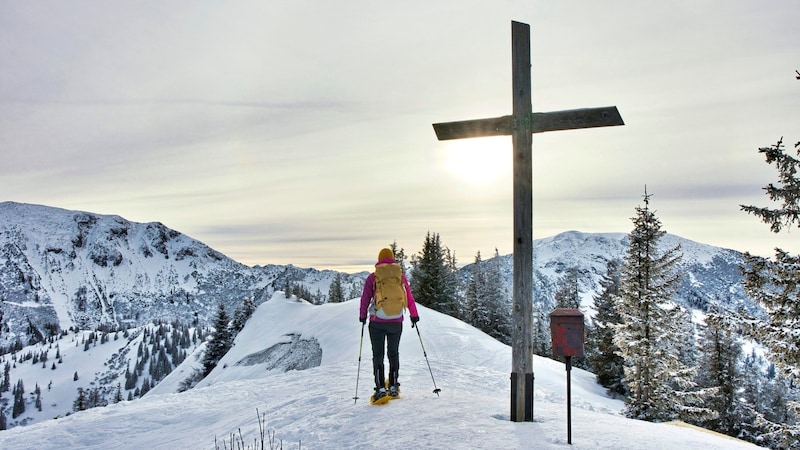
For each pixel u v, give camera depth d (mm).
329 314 36281
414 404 7102
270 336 42344
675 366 21375
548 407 7770
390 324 7605
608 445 5121
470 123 6930
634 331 22281
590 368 43406
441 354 19281
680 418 20938
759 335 14023
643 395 21484
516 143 6605
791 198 13719
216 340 57969
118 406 12242
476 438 5352
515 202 6559
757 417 15289
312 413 7793
